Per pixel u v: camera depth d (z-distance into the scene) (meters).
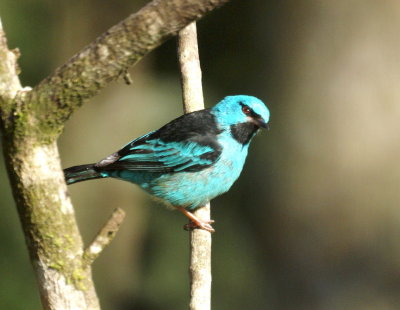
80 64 3.27
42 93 3.34
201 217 8.77
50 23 16.30
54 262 3.49
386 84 13.48
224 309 14.23
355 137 13.52
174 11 3.14
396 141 13.46
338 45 13.61
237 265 14.31
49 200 3.46
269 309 14.20
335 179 13.58
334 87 13.61
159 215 15.74
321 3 13.68
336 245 13.67
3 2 15.30
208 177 8.59
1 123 3.40
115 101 17.00
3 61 3.41
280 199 13.93
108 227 3.52
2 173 14.38
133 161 8.65
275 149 13.93
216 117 8.73
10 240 13.95
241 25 14.86
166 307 15.10
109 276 15.94
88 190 16.80
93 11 17.06
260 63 14.42
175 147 8.55
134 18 3.19
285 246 13.99
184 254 15.26
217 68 15.10
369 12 13.50
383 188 13.48
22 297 13.46
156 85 16.88
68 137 17.23
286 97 13.93
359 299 13.59
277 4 14.10
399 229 13.50
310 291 13.82
